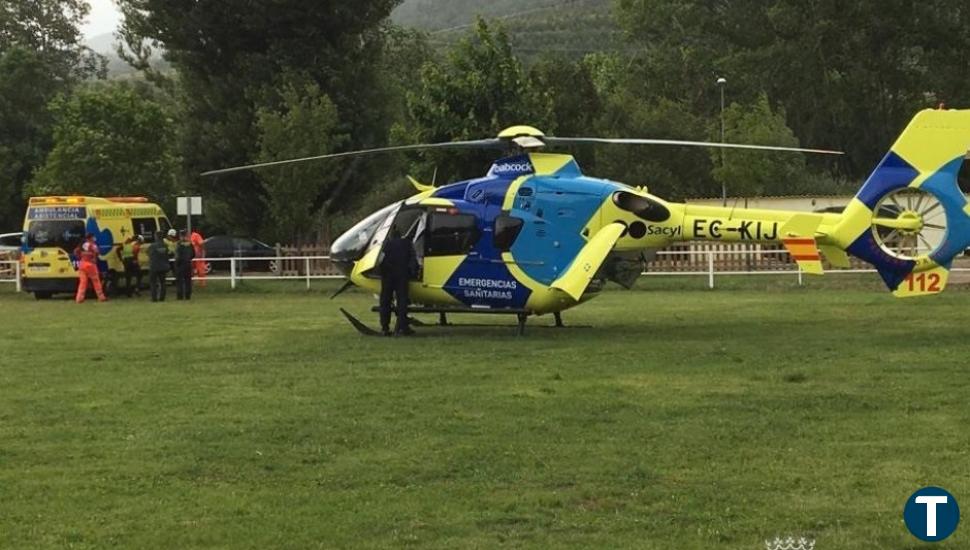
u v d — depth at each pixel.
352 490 7.42
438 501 7.11
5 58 49.31
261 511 6.93
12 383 12.23
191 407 10.52
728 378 11.84
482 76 31.16
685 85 67.31
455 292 16.14
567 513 6.82
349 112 38.06
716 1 67.06
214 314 21.59
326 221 37.41
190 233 30.31
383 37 40.66
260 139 35.19
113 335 17.56
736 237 15.75
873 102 59.22
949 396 10.50
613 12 72.25
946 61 58.38
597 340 15.54
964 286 25.02
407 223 16.38
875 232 15.30
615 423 9.47
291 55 37.81
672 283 27.52
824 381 11.54
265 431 9.30
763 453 8.30
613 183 16.23
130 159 37.69
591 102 44.34
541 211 15.88
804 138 59.88
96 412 10.32
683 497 7.12
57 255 26.94
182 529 6.57
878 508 6.81
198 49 37.91
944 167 15.00
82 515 6.88
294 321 19.73
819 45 58.25
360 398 10.87
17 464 8.25
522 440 8.84
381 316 16.42
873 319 18.30
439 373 12.45
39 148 48.94
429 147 15.67
